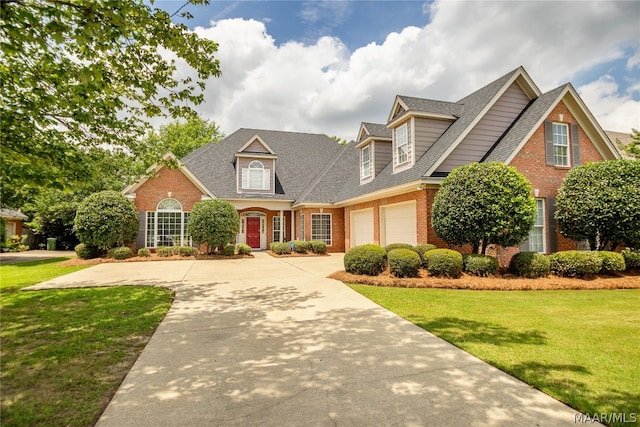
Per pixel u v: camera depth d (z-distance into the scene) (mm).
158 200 17250
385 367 3783
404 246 10812
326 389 3271
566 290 8156
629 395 3145
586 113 12336
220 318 5773
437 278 8938
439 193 10258
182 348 4383
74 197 23625
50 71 4938
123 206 15445
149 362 3928
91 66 3998
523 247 11523
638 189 9656
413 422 2715
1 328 5207
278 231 21938
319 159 23750
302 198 19109
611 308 6402
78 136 6211
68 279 9953
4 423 2660
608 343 4523
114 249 15055
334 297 7344
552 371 3656
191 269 12070
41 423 2676
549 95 12477
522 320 5605
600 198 9961
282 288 8367
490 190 9195
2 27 3709
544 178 11875
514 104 13164
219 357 4082
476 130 12586
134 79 5293
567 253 9359
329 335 4875
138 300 7105
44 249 26000
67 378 3504
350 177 20266
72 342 4590
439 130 13766
